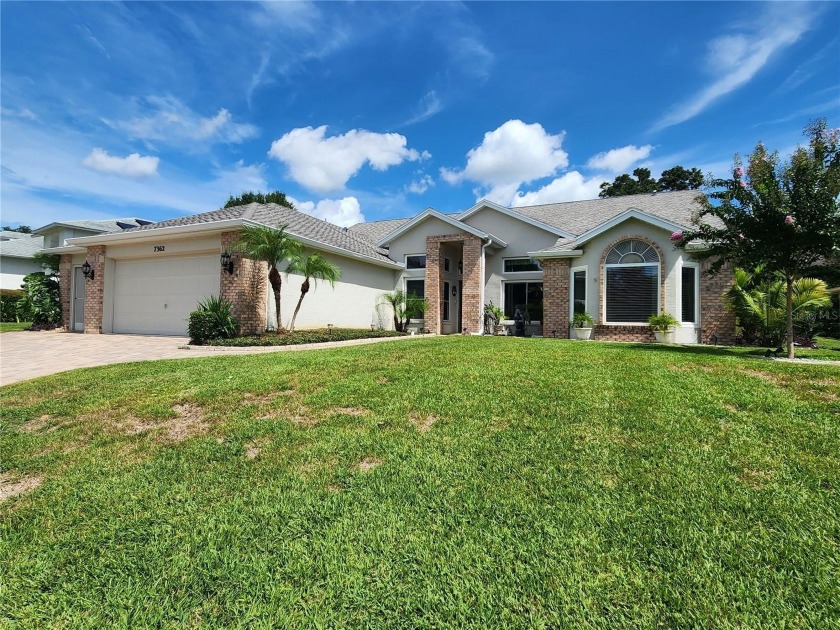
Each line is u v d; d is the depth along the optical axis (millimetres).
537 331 18734
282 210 17953
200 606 2383
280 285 13273
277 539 2914
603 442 4117
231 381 6719
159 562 2750
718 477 3445
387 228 26797
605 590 2352
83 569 2723
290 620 2246
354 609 2307
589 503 3152
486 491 3371
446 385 6145
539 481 3479
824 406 4910
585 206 21891
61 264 18875
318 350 10164
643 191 43562
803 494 3180
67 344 12641
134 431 4988
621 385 5988
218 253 14070
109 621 2305
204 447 4426
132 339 13852
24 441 4793
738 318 13172
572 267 16406
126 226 27969
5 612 2396
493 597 2344
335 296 17062
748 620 2133
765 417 4629
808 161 8664
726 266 13742
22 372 8430
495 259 20016
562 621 2168
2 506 3543
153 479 3838
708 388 5785
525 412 4957
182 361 8672
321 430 4688
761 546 2650
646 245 14852
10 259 31312
